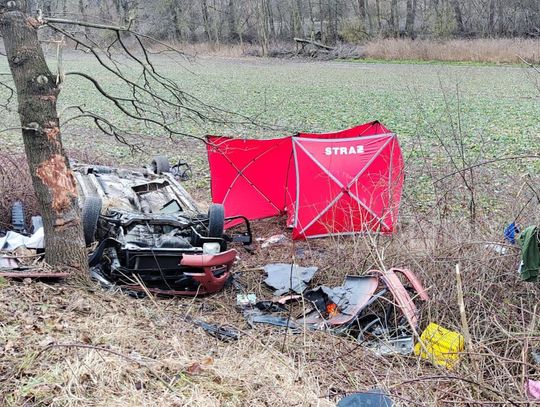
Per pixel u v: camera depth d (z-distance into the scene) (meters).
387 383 5.52
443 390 5.46
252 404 4.86
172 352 5.58
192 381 5.05
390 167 9.49
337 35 58.66
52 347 5.12
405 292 6.77
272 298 7.76
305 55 51.38
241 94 29.45
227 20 51.41
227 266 7.69
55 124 6.79
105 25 7.30
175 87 8.11
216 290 7.73
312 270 8.24
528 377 5.58
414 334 6.41
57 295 6.47
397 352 6.23
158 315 6.61
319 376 5.70
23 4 6.56
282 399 4.99
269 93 29.86
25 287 6.42
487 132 18.11
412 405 5.19
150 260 7.67
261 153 10.80
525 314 6.73
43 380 4.71
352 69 42.38
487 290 6.87
